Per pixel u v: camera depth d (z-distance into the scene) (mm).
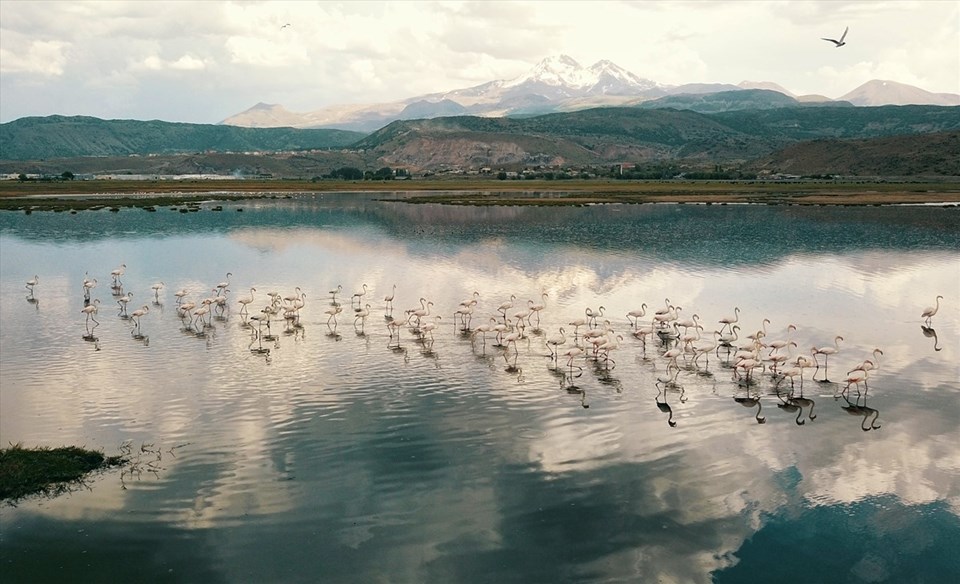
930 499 25453
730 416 33312
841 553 22172
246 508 25000
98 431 31656
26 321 52719
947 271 71688
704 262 77688
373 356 43000
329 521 24156
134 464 28344
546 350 44219
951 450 29422
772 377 38969
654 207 153125
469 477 27125
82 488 26391
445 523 23984
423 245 93938
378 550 22531
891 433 31219
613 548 22547
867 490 26109
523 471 27594
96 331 49562
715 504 25156
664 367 40750
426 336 47281
